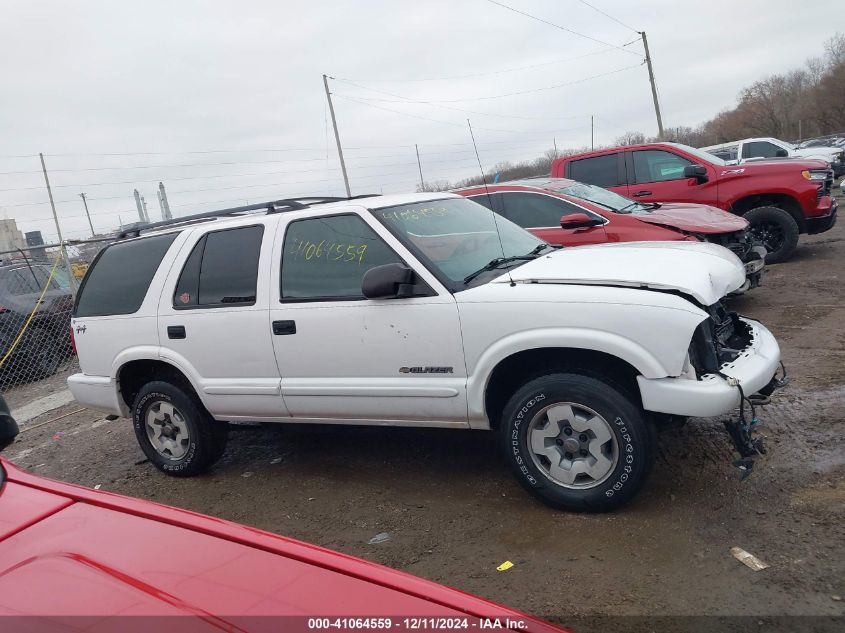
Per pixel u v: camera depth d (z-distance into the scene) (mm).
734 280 3979
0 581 1690
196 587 1692
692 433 4527
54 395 9266
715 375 3469
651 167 10375
